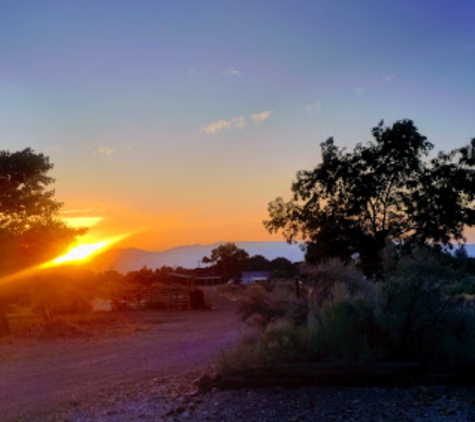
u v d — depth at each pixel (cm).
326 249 3011
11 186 3033
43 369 1642
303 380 980
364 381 949
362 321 1044
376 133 3120
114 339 2411
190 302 4559
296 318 1218
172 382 1245
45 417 1031
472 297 1148
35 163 3056
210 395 1010
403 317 1047
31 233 3080
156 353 1884
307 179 3188
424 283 1060
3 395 1274
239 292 1392
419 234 3020
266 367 1004
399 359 1027
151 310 4484
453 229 3052
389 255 1242
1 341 2389
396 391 906
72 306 3931
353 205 3036
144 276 8138
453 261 1115
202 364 1508
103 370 1567
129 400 1095
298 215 3194
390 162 3073
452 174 3059
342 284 1180
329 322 1066
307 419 820
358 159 3122
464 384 920
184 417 904
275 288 1292
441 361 1010
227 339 2202
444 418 749
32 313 4281
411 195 3066
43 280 3120
